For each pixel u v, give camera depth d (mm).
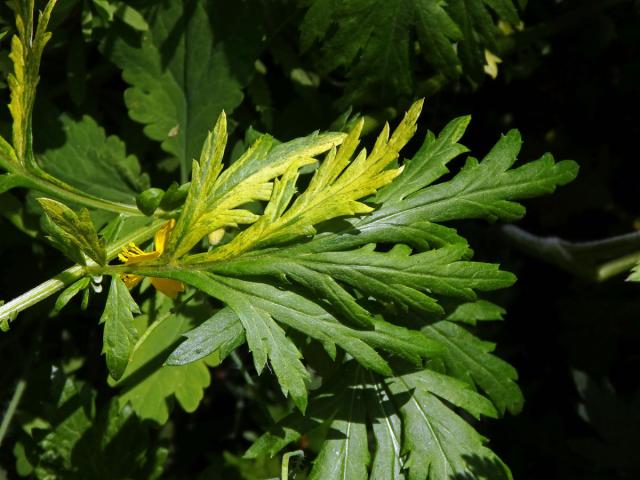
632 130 430
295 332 315
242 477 388
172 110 350
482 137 428
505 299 414
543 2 404
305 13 359
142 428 336
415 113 284
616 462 376
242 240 289
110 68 373
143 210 298
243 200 288
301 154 290
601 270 385
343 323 283
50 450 336
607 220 437
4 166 293
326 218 286
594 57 417
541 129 434
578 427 418
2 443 378
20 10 287
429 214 295
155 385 337
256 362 277
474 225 413
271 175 289
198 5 348
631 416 378
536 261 429
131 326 283
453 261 286
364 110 364
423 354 280
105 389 396
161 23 348
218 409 423
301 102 369
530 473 401
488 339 414
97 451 336
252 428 421
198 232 288
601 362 414
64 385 339
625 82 411
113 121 389
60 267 370
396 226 293
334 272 287
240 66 349
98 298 377
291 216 287
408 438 298
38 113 346
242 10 350
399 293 285
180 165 362
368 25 336
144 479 338
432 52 338
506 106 427
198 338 282
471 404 302
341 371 310
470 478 295
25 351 386
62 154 345
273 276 287
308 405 304
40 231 354
